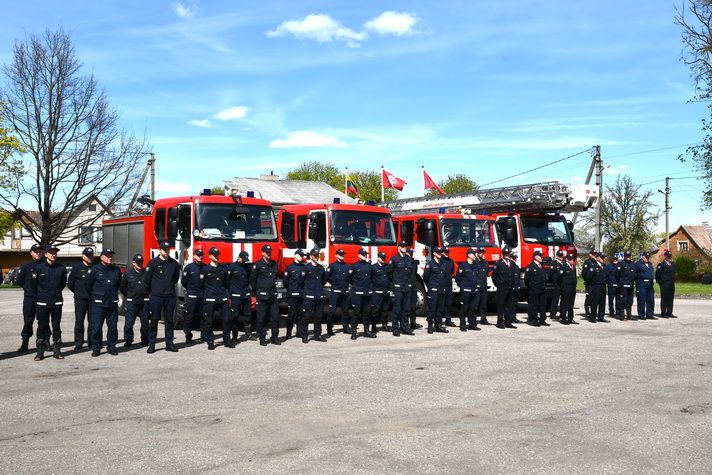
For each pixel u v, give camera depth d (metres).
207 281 12.63
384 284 14.46
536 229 18.72
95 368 10.52
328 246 15.74
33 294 11.58
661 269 18.23
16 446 6.36
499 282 16.14
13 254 65.00
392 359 11.20
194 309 12.77
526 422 7.12
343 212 16.08
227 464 5.76
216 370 10.25
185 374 9.94
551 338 13.92
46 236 35.69
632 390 8.68
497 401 8.09
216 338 14.13
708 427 6.89
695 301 25.17
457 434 6.66
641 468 5.65
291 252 16.62
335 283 14.38
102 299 11.77
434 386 8.95
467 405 7.90
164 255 12.25
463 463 5.76
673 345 12.75
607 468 5.65
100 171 35.84
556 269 16.77
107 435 6.70
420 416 7.39
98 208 58.72
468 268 15.48
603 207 66.19
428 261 15.12
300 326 13.45
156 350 12.42
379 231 16.50
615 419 7.22
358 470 5.58
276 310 13.16
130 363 10.97
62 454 6.09
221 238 14.50
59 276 11.59
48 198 35.31
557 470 5.59
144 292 12.63
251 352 12.14
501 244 18.64
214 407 7.84
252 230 14.95
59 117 35.06
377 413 7.52
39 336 11.43
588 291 17.33
